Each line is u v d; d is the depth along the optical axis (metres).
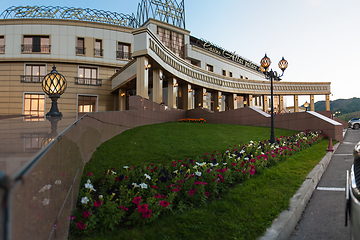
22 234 1.50
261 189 5.46
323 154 10.09
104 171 6.19
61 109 28.31
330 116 25.42
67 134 3.52
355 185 2.75
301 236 3.90
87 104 29.67
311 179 6.25
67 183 3.44
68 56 28.97
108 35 30.64
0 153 2.09
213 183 5.25
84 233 3.52
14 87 28.19
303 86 47.41
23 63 28.55
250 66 50.69
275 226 3.81
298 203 4.71
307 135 15.02
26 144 2.58
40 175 1.98
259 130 18.34
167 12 35.53
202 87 33.69
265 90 43.94
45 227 2.17
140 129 14.27
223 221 3.97
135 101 16.77
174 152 9.36
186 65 29.48
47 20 28.94
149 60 21.11
